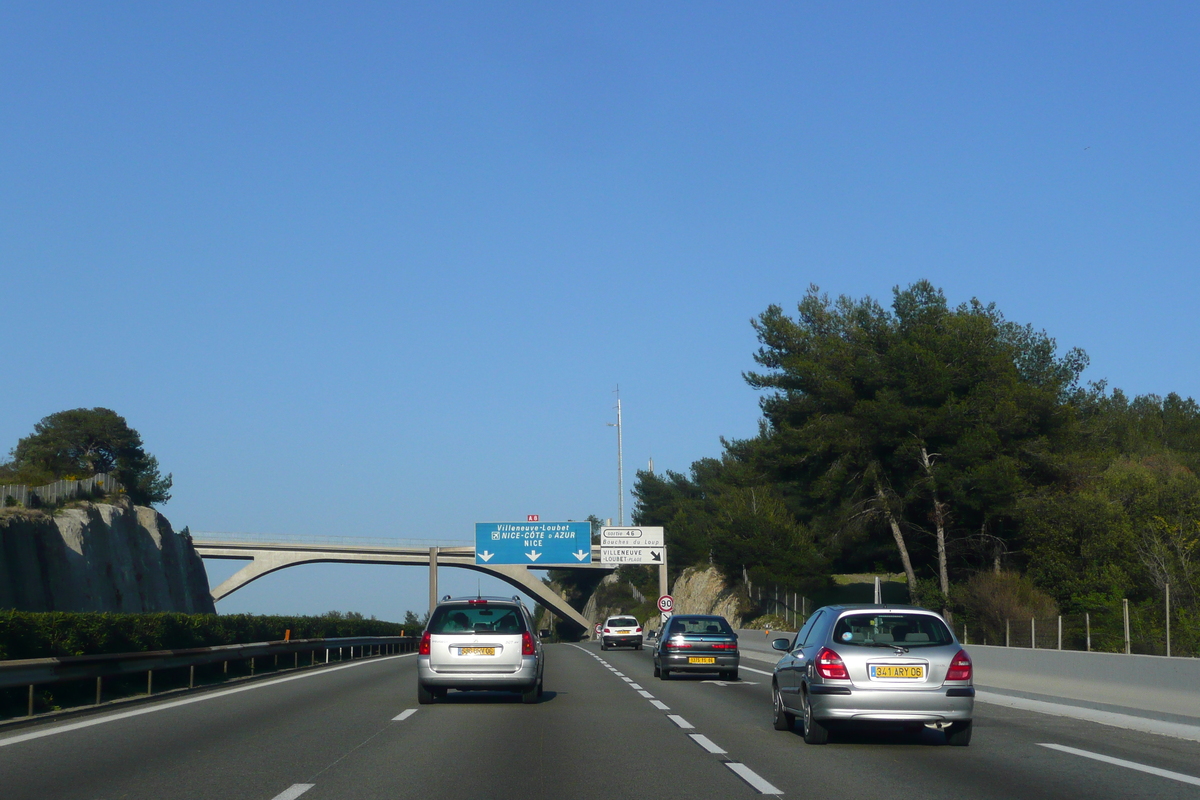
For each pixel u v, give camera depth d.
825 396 51.78
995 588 43.50
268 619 31.72
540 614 131.88
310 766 10.74
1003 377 49.94
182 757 11.36
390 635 56.47
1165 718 16.05
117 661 18.02
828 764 11.18
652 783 9.78
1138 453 74.81
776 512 61.03
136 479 100.69
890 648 12.68
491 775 10.20
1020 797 9.10
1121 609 39.47
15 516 48.41
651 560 58.88
